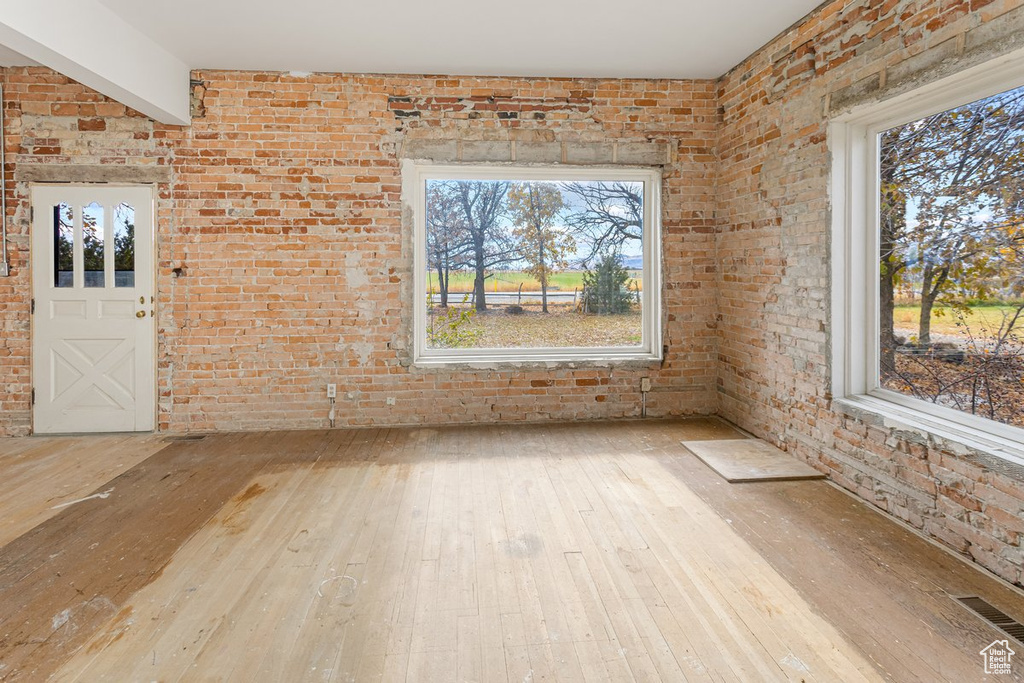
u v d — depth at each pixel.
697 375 4.99
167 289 4.57
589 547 2.73
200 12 3.57
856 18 3.21
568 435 4.52
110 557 2.64
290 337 4.68
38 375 4.52
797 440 3.86
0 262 4.45
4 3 2.76
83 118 4.46
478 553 2.68
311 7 3.52
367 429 4.71
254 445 4.29
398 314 4.74
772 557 2.62
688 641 2.03
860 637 2.05
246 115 4.55
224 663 1.92
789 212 3.86
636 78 4.78
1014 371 2.57
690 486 3.47
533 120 4.74
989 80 2.61
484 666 1.91
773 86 4.02
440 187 4.90
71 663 1.92
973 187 2.74
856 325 3.45
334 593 2.34
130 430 4.61
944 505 2.70
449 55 4.28
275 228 4.61
